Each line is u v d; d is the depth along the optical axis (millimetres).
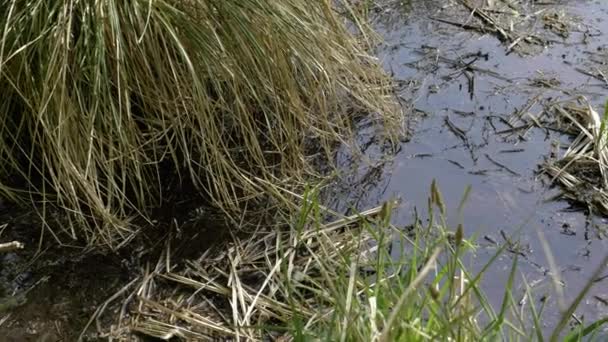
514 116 2930
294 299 2111
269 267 2240
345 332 1613
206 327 2051
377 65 2986
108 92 2266
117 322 2070
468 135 2838
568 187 2551
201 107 2375
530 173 2637
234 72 2459
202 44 2402
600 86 3076
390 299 1831
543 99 3012
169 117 2426
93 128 2264
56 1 2305
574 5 3715
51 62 2213
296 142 2646
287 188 2557
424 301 1701
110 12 2268
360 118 2922
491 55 3328
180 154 2615
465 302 1631
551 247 2320
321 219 2432
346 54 2809
